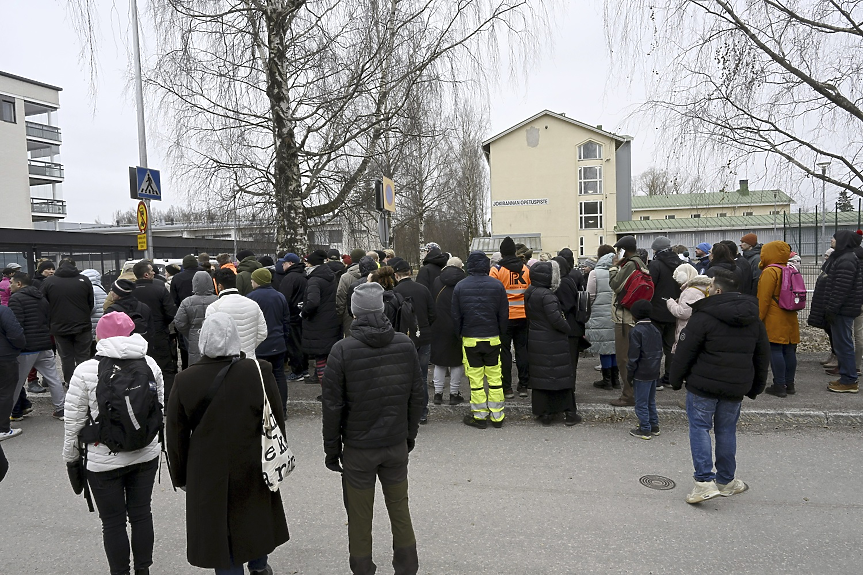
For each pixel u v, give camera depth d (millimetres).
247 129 10039
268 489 3002
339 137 10219
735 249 6809
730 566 3457
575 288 6988
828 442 5578
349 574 3477
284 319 6727
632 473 4961
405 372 3322
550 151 43375
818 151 7676
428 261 8180
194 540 2887
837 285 6602
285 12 9398
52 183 44531
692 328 4273
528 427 6359
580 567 3475
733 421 4367
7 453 5957
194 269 8906
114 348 3240
